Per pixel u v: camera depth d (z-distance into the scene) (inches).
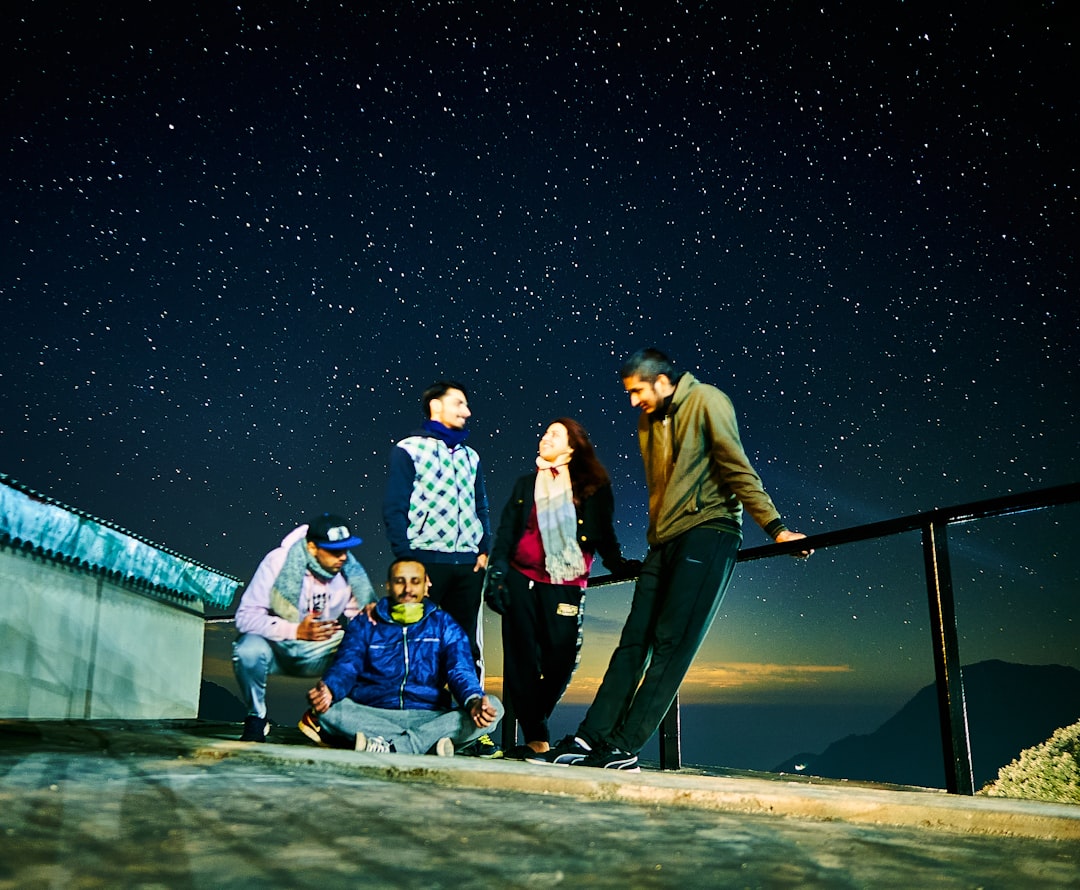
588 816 57.5
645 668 118.3
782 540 112.7
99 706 214.1
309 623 139.6
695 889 37.5
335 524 144.4
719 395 118.3
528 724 140.9
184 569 253.4
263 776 74.2
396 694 132.8
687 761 141.2
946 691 90.7
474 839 47.8
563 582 141.9
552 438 144.3
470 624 148.6
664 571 120.0
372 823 51.8
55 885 33.9
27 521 185.0
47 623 195.9
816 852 47.1
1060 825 53.9
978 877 41.8
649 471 125.3
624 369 123.7
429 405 153.7
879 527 102.5
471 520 149.9
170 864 38.5
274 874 37.4
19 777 66.6
